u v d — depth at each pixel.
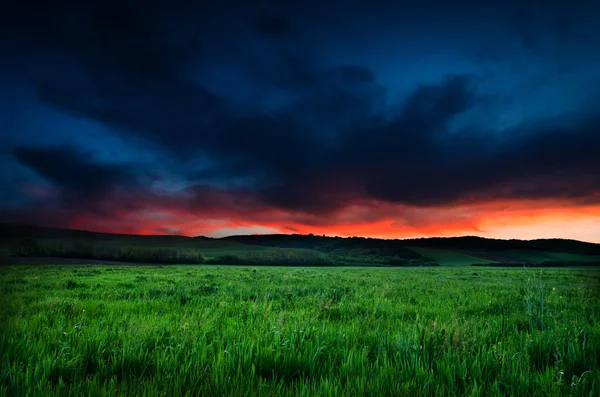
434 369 4.17
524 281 25.64
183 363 4.16
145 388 3.43
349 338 5.55
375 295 13.30
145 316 7.97
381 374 3.77
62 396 3.31
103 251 88.50
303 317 7.79
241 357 4.32
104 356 4.54
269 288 16.62
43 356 4.33
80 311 8.45
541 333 5.57
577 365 4.25
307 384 3.60
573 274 36.81
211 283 19.88
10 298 11.51
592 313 8.31
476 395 3.36
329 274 36.94
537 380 3.65
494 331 6.08
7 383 3.54
